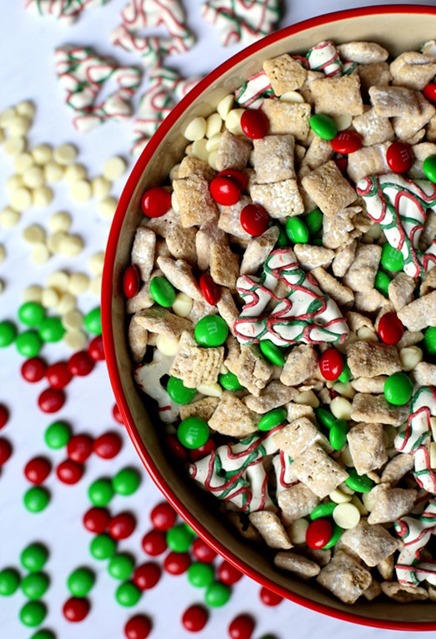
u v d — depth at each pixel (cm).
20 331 56
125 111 55
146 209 47
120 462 56
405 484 48
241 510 48
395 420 47
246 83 48
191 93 46
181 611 56
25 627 56
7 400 56
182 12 54
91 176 56
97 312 55
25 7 55
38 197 55
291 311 46
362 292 47
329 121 46
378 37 47
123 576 56
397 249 47
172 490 46
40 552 56
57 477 56
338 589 47
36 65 56
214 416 47
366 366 46
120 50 55
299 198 46
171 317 47
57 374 55
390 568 48
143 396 48
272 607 55
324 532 47
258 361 46
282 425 47
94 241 56
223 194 46
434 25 46
